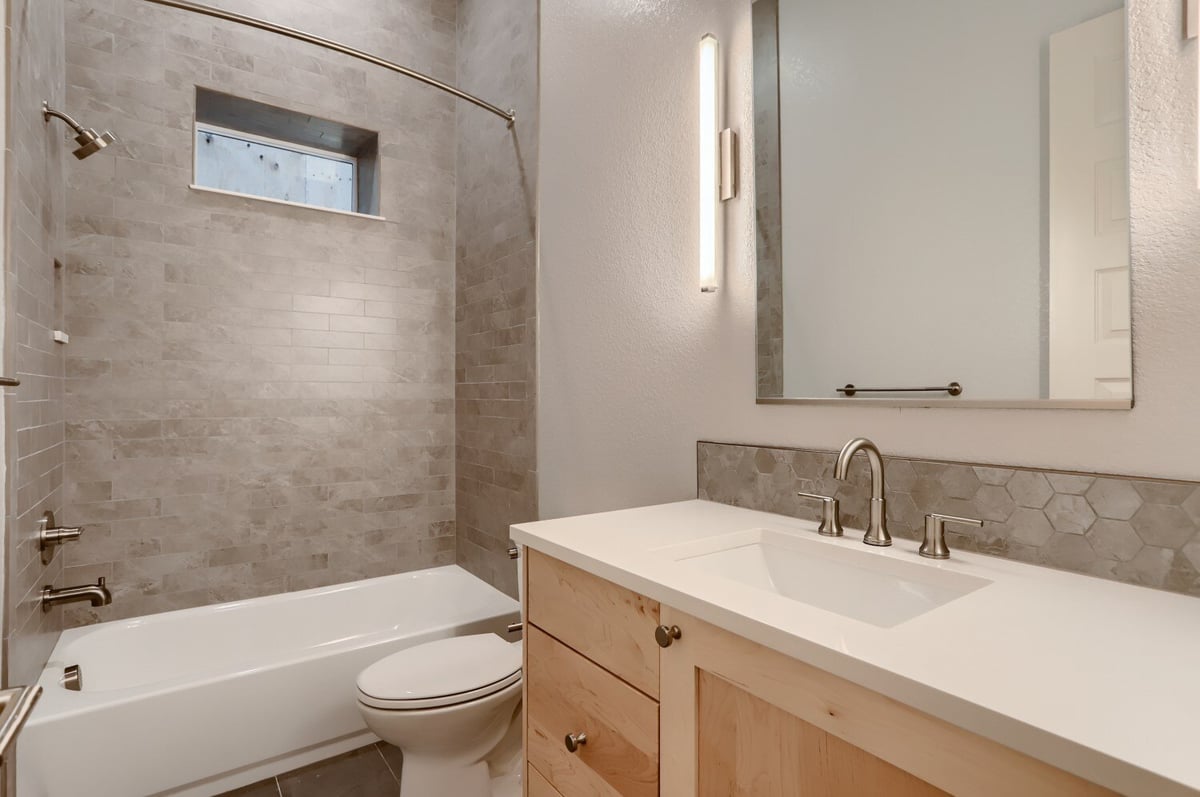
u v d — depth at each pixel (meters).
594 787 1.01
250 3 2.52
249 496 2.52
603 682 0.99
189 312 2.39
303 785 1.84
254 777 1.85
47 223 1.86
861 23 1.23
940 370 1.11
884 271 1.19
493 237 2.73
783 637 0.68
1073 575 0.91
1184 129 0.83
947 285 1.10
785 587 1.15
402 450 2.89
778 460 1.35
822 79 1.31
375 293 2.82
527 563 1.22
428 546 2.97
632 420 1.74
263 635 2.40
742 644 0.75
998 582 0.87
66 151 2.15
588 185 1.89
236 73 2.48
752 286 1.44
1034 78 0.98
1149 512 0.85
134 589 2.28
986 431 1.04
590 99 1.89
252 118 2.65
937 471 1.09
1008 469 1.00
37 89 1.73
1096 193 0.91
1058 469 0.96
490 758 1.87
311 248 2.66
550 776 1.13
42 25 1.78
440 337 3.01
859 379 1.23
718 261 1.51
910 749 0.58
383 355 2.84
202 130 2.65
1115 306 0.90
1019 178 1.00
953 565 0.96
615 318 1.80
